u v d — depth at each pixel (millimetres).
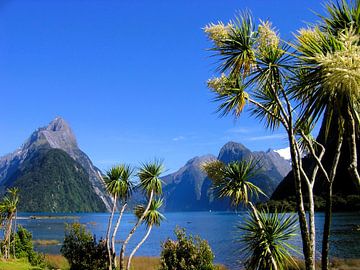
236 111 7160
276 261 7676
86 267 20703
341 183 85250
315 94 4453
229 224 110438
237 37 6188
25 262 27094
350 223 69062
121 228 101938
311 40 4648
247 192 8258
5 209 28641
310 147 6191
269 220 7883
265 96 7805
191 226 104500
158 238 68312
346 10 4922
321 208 83188
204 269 16688
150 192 18875
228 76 6926
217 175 8336
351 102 4320
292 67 5934
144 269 26422
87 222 135875
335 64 3953
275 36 6012
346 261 30297
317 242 42844
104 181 19672
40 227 101562
